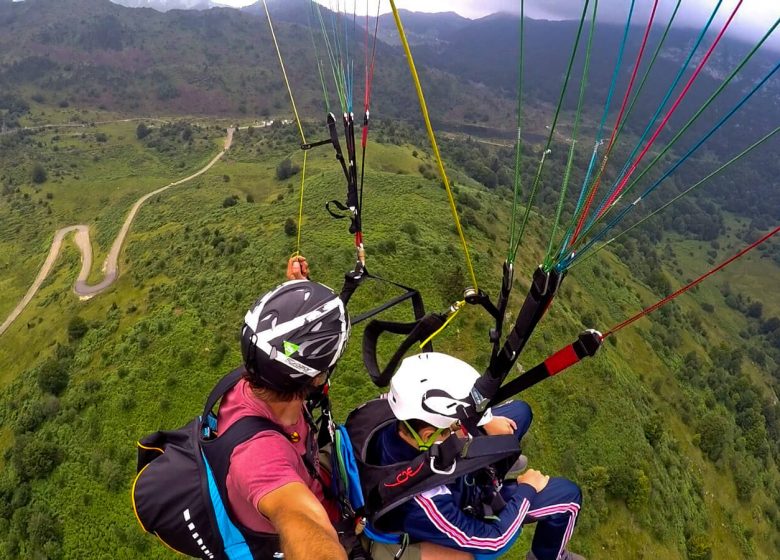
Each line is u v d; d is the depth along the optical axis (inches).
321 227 2615.7
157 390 1802.4
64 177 6264.8
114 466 1579.7
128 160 6948.8
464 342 1900.8
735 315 6747.1
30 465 1600.6
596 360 2182.6
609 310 3577.8
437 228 2751.0
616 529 1619.1
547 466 1652.3
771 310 6939.0
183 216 4116.6
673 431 2534.5
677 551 1723.7
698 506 2101.4
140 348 1975.9
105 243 4173.2
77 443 1694.1
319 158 5206.7
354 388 1505.9
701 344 4436.5
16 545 1494.8
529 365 1926.7
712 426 2637.8
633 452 1895.9
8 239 4953.3
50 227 4985.2
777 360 5861.2
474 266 2338.8
